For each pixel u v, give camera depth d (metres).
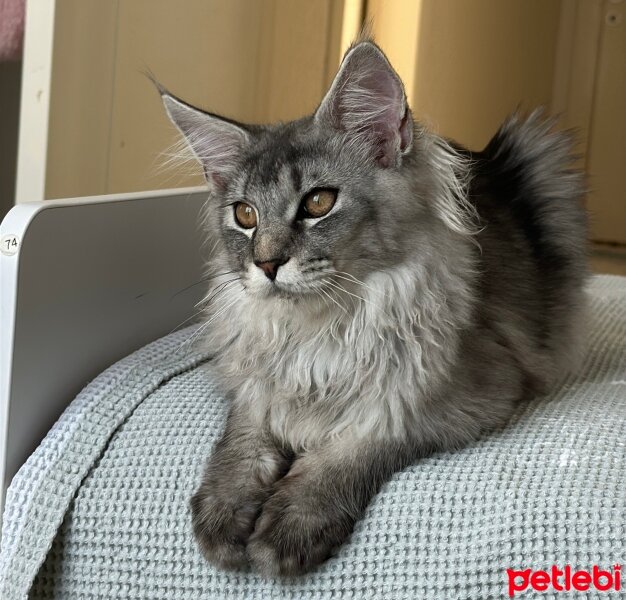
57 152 0.97
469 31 1.53
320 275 0.66
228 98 1.23
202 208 0.88
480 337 0.73
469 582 0.62
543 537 0.61
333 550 0.64
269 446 0.71
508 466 0.66
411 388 0.69
